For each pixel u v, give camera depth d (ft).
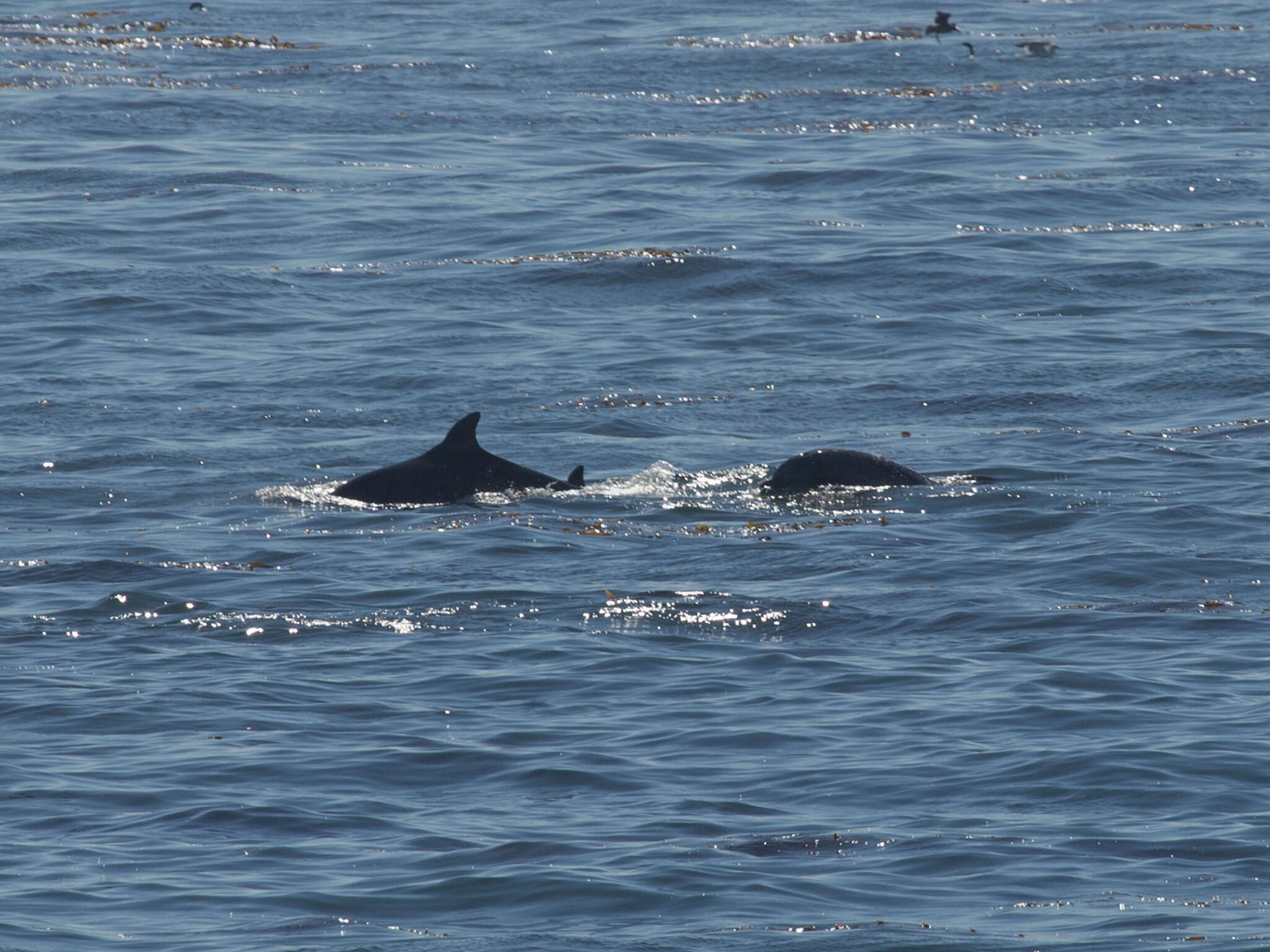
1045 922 108.17
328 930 108.68
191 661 164.96
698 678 158.92
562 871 116.98
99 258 380.17
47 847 122.01
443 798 131.85
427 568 196.54
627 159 499.10
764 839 122.62
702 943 105.81
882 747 140.67
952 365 301.43
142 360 305.73
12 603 184.85
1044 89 618.85
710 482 236.84
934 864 117.91
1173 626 171.73
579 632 173.06
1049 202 438.40
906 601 182.29
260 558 202.39
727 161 496.64
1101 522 212.23
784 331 327.26
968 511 219.61
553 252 387.14
